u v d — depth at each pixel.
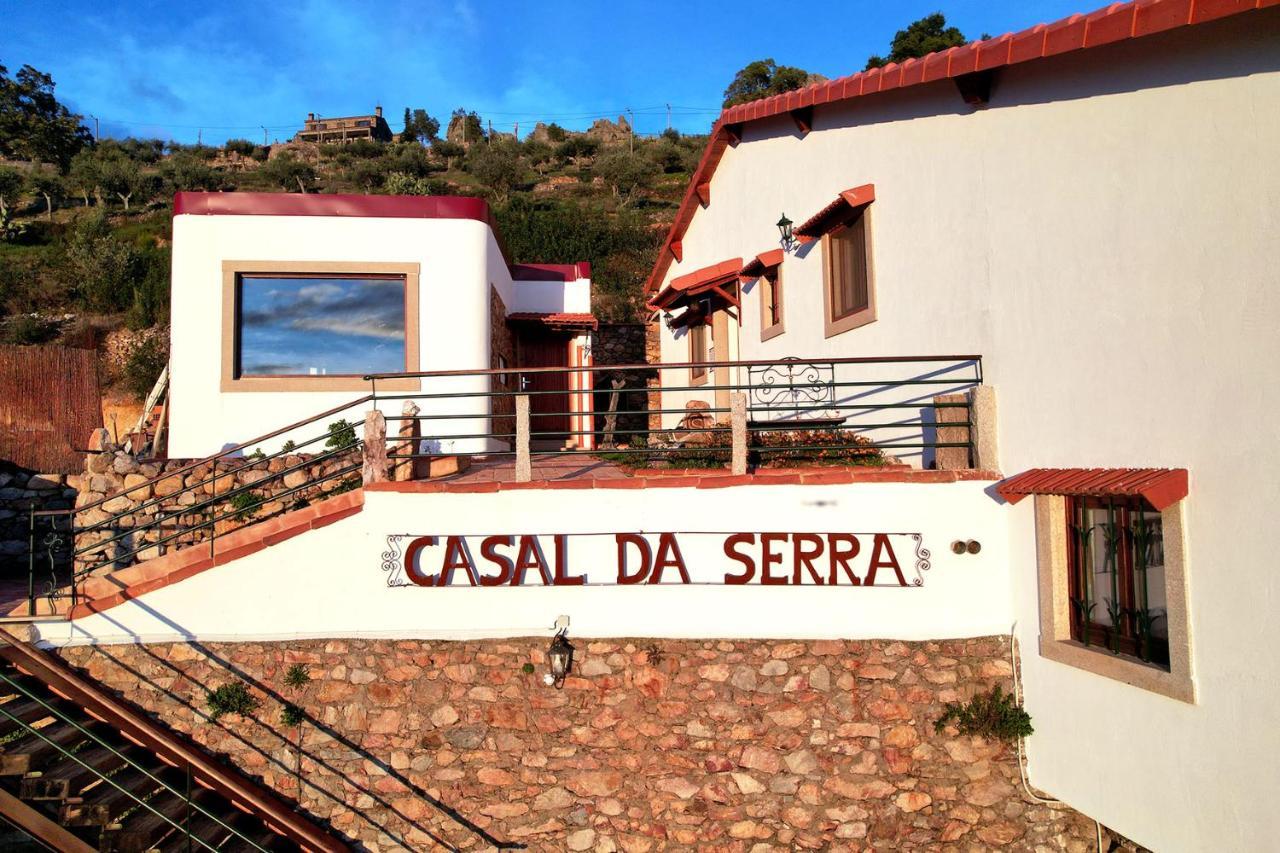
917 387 8.00
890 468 7.14
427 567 6.70
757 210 12.09
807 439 9.07
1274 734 4.30
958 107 7.36
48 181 36.81
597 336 20.86
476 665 6.66
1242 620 4.50
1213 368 4.71
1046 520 6.17
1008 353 6.66
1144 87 5.25
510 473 9.12
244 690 6.62
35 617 6.64
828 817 6.54
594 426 16.67
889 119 8.55
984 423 6.81
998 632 6.68
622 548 6.69
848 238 9.66
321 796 6.58
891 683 6.64
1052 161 6.14
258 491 9.72
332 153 51.06
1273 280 4.32
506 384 14.89
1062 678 6.06
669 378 17.03
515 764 6.58
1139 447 5.27
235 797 6.51
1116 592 5.60
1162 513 5.02
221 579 6.68
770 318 12.01
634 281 26.64
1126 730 5.41
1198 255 4.82
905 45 33.41
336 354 11.50
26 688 6.47
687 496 6.73
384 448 6.96
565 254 28.25
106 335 21.48
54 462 11.07
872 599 6.68
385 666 6.66
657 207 36.47
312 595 6.68
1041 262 6.26
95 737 6.09
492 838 6.54
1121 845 6.44
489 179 40.50
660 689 6.63
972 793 6.55
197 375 11.02
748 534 6.70
